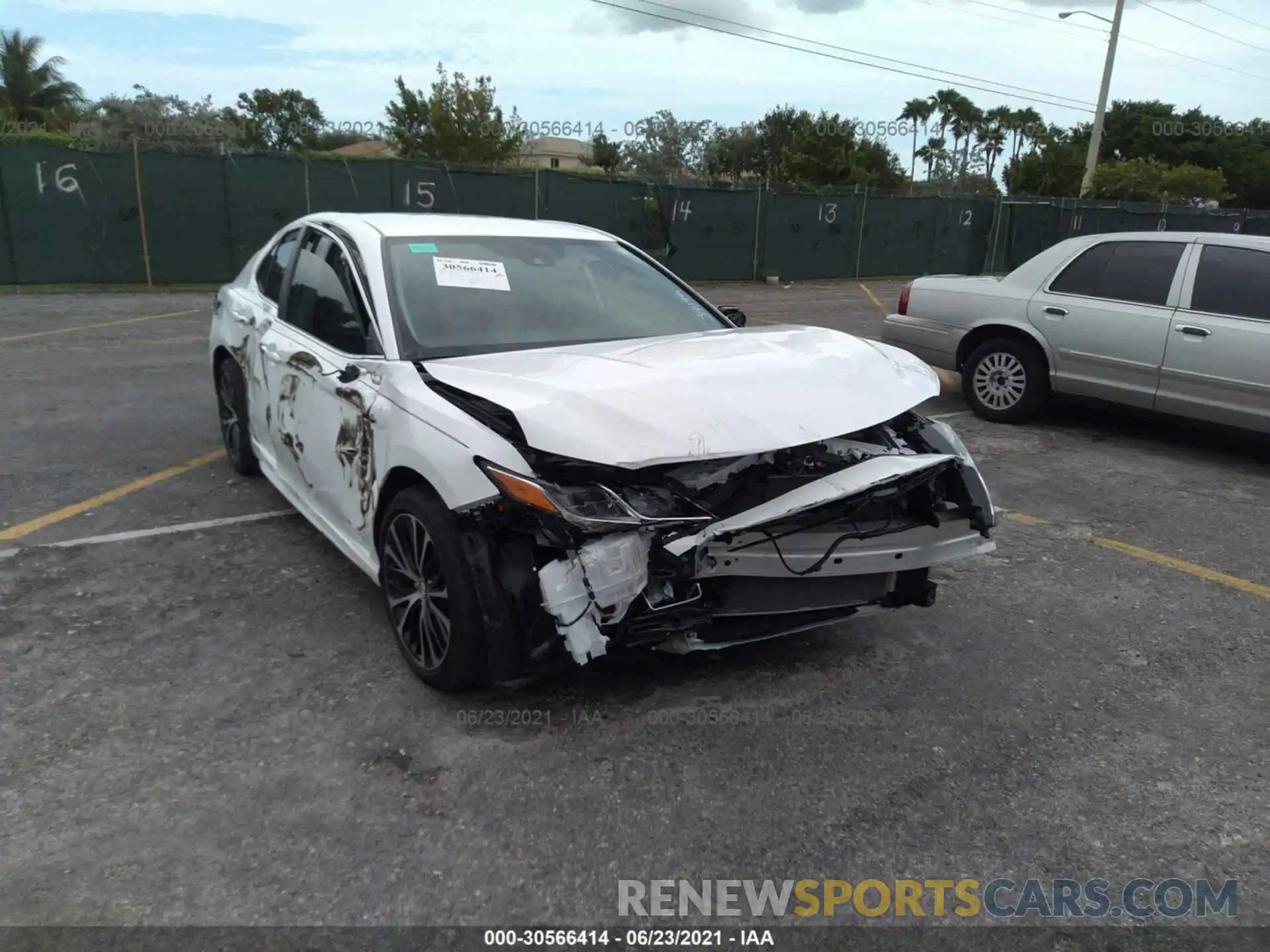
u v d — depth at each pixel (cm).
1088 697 365
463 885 256
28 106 4231
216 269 1645
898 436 387
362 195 1695
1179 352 698
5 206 1485
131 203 1562
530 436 300
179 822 276
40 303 1399
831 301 1798
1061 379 775
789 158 4666
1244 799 304
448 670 327
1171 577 485
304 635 390
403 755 311
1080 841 282
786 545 329
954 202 2433
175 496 557
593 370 337
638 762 312
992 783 309
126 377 880
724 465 337
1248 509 598
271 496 560
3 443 657
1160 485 647
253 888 252
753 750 321
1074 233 2712
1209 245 706
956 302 838
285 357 446
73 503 540
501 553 314
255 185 1633
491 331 392
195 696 342
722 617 341
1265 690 374
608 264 472
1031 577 480
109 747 310
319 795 290
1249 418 673
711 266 2077
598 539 296
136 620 400
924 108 6875
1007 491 625
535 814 285
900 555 347
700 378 332
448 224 456
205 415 749
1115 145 6038
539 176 1816
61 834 269
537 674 320
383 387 358
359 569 450
